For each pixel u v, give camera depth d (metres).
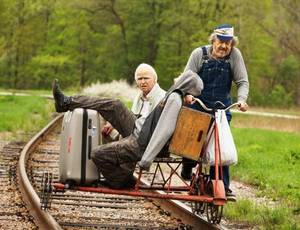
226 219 13.14
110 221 12.14
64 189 11.20
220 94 11.55
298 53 80.88
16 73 117.94
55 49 123.69
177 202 13.07
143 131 10.84
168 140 10.88
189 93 10.85
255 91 108.44
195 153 10.85
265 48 104.00
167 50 110.81
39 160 20.73
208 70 11.45
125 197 14.71
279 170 21.38
